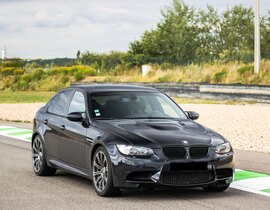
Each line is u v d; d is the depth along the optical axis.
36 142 10.67
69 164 9.58
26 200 8.34
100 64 55.44
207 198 8.48
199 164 8.26
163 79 37.97
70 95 10.10
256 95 28.77
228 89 30.52
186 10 53.03
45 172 10.43
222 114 22.94
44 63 58.78
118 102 9.48
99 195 8.63
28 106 28.75
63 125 9.70
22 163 11.96
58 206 7.93
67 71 46.34
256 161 12.08
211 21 53.12
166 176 8.16
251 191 9.05
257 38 33.28
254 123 19.77
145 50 53.28
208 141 8.47
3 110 26.45
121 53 56.25
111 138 8.42
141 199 8.38
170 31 52.72
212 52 52.56
